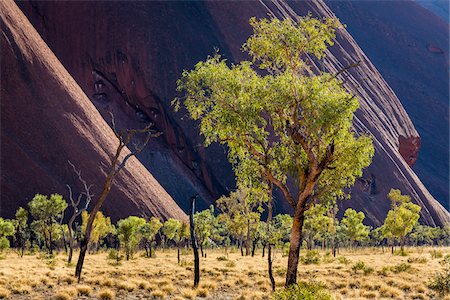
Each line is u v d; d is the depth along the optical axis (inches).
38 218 2383.1
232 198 2380.7
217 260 1782.7
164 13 7214.6
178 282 1088.8
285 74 689.6
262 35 725.9
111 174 1047.0
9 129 4025.6
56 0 7096.5
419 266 1390.3
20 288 861.2
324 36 718.5
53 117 4362.7
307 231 2645.2
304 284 686.5
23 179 3786.9
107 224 2765.7
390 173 6555.1
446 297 871.1
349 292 941.2
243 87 698.8
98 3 7135.8
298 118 686.5
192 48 7022.6
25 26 5019.7
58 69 5017.2
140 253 2549.2
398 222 2529.5
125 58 6835.6
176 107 737.0
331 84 681.0
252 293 907.4
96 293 884.6
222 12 7381.9
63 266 1316.4
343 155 692.1
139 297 875.4
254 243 2229.3
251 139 722.2
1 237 2209.6
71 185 3978.8
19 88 4315.9
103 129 4872.0
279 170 749.9
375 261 1710.1
